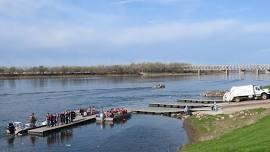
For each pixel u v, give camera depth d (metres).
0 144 54.84
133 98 128.00
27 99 129.38
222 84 195.75
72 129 66.19
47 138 58.78
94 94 148.00
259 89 85.31
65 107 103.94
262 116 53.25
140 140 55.31
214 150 35.69
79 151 49.75
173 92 149.88
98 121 73.44
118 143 53.84
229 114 62.72
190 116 72.19
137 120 75.00
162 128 64.62
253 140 35.34
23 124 68.56
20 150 51.00
